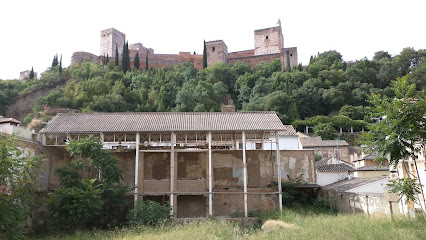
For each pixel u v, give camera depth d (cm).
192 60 11450
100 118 3209
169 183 3212
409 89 1275
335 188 3447
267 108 7706
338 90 8350
